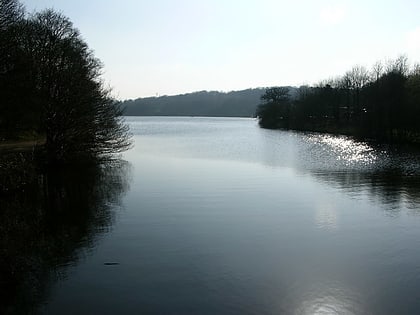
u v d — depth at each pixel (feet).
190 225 68.03
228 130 400.88
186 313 39.19
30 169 104.73
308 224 68.54
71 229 65.87
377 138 236.02
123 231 64.85
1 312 39.50
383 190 96.58
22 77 112.06
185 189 97.66
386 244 58.65
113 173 123.75
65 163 136.56
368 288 44.52
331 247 57.36
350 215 74.23
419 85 222.07
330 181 108.99
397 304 41.01
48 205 82.17
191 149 201.26
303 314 39.19
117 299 42.06
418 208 79.10
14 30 112.98
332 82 403.75
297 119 389.39
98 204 83.05
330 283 45.78
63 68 129.39
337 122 345.92
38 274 48.16
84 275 47.91
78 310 39.96
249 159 158.20
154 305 40.86
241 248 56.95
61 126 130.21
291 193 93.15
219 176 117.29
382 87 229.25
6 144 155.02
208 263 51.57
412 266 50.60
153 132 365.20
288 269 49.60
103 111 140.56
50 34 128.67
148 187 100.58
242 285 45.32
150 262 51.96
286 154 176.45
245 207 79.87
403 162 148.56
